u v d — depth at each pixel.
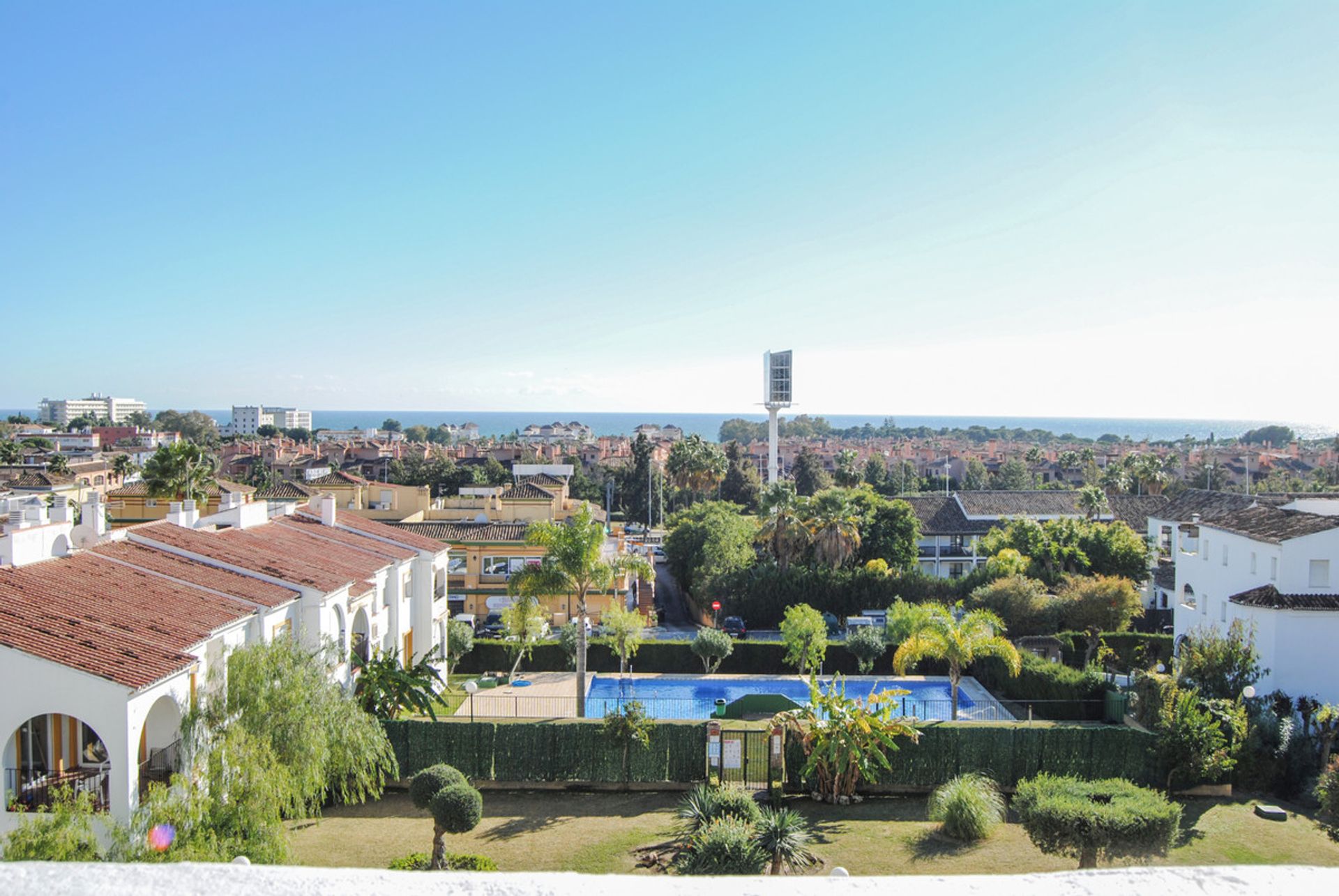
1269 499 58.94
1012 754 27.48
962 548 76.62
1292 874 2.94
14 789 18.67
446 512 66.81
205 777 18.80
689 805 24.33
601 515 90.50
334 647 26.17
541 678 42.25
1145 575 57.22
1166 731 26.77
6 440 132.62
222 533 31.95
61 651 18.53
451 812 19.56
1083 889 2.83
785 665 43.59
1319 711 26.95
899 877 2.89
